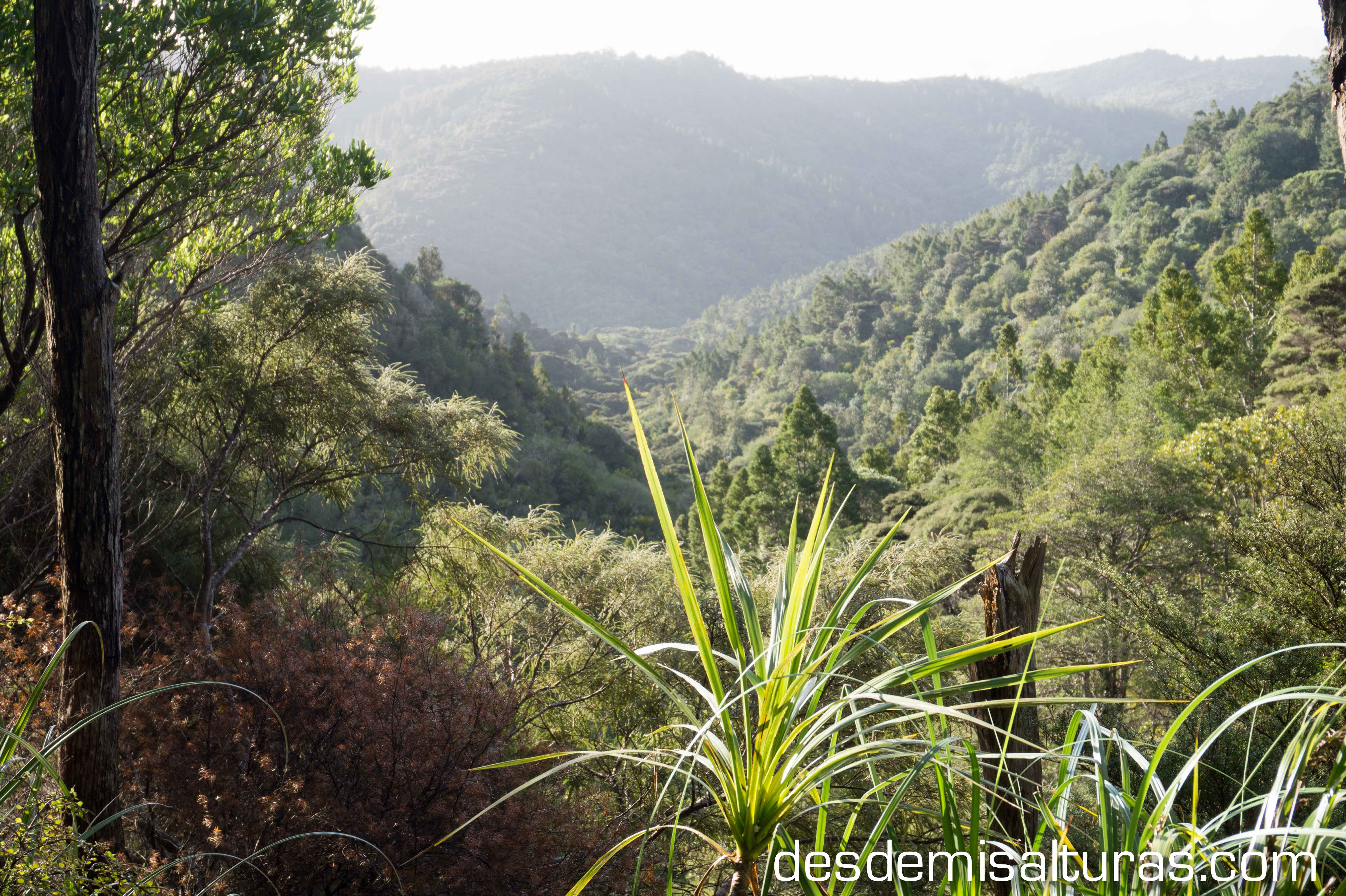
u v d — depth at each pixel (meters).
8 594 6.18
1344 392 14.54
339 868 4.37
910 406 107.81
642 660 1.58
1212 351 30.08
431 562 8.55
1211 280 66.81
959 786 2.10
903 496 31.59
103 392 3.60
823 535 1.58
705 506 1.52
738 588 1.64
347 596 7.53
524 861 4.41
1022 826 1.81
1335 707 1.42
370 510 11.60
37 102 3.45
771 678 1.43
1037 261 122.69
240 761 4.48
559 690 7.88
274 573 8.92
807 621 1.57
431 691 4.82
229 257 7.12
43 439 6.06
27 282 5.06
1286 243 79.69
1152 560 15.16
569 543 8.95
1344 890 1.21
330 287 8.26
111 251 5.69
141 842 4.34
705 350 197.38
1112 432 25.72
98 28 3.62
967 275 139.12
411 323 50.66
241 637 4.92
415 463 8.79
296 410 8.27
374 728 4.39
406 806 4.41
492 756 4.74
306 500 11.55
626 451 67.50
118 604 3.62
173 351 7.18
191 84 5.60
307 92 6.37
